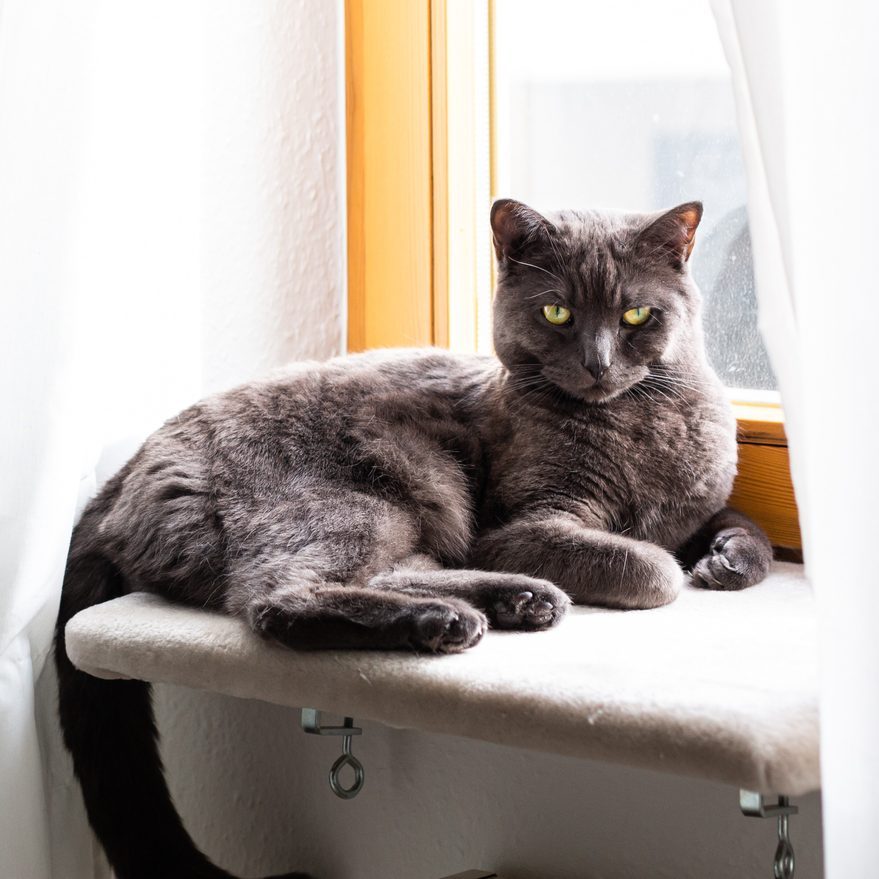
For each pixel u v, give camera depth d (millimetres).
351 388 1325
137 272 1383
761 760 752
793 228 765
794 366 813
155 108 1362
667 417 1293
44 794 1303
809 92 749
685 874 1154
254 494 1200
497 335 1347
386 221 1622
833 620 748
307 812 1450
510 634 1047
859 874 752
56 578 1241
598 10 1538
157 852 1256
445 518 1271
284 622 1006
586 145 1582
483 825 1297
